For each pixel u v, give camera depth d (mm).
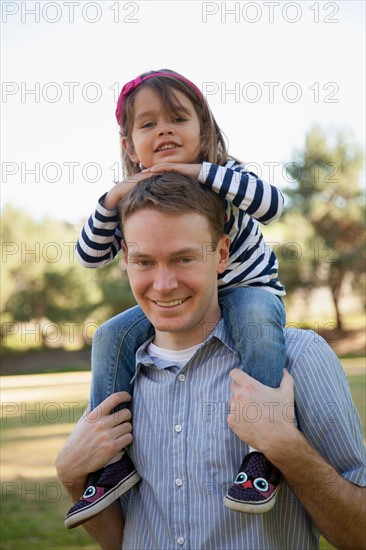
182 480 1656
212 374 1714
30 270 18672
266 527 1616
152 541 1688
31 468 6816
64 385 14438
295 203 20797
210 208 1682
